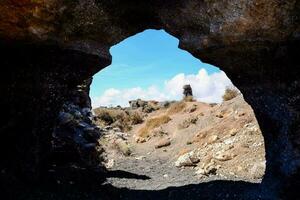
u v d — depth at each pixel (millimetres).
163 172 14484
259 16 7406
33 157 9070
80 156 12250
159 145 20562
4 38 7656
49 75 8766
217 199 9422
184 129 21828
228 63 8891
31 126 8945
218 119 20109
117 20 9031
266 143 9430
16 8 7031
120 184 11875
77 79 9383
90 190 10195
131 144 22641
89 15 8266
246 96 9500
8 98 8406
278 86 8461
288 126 8273
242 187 10211
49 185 9258
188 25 8594
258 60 8359
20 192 8008
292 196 8062
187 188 11008
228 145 14672
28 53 8188
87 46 8898
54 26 7801
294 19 7324
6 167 8500
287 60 7996
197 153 15859
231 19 7660
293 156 8125
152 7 8922
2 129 8461
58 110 9531
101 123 26984
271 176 8984
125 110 35438
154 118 25531
